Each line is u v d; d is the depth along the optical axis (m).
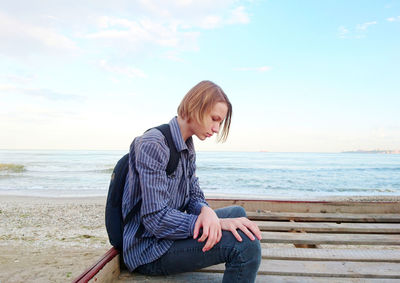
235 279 1.47
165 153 1.55
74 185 18.84
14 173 27.55
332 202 3.84
